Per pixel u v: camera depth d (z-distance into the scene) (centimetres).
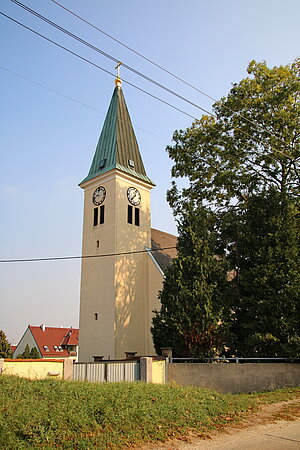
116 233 3312
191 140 2931
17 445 853
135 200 3581
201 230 2348
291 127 2544
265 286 2173
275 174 2716
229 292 2227
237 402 1445
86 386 1213
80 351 3275
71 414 1005
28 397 1062
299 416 1309
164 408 1185
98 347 3134
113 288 3164
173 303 2108
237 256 2444
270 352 2139
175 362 2030
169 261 3669
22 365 1432
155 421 1099
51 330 6756
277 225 2317
